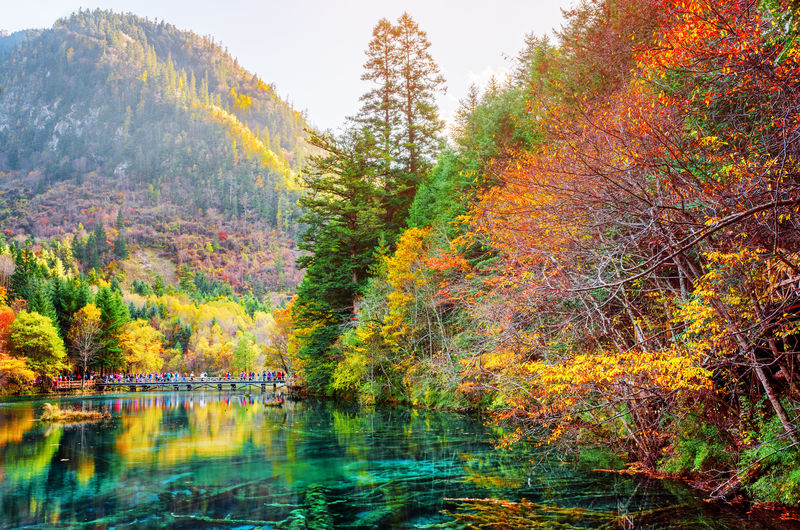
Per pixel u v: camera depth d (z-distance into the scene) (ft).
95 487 32.14
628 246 30.35
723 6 24.76
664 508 25.34
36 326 166.20
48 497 29.86
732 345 26.08
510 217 41.91
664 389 29.30
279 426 63.21
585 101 42.57
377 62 131.03
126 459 41.42
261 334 339.57
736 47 24.14
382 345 87.76
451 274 70.54
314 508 27.25
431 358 66.13
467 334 56.54
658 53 29.04
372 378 89.35
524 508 26.30
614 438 36.47
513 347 38.04
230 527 24.41
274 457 41.60
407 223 107.76
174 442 50.47
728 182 25.17
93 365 201.16
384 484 32.04
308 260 111.65
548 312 34.47
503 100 82.43
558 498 27.84
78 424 68.23
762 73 24.30
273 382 180.14
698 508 25.18
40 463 39.93
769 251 24.44
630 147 28.25
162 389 188.96
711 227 20.93
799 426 23.38
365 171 114.93
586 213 31.60
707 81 28.73
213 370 299.38
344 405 92.99
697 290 26.30
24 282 222.07
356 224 109.91
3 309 179.32
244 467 37.83
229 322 379.96
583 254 32.37
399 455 41.57
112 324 205.67
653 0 32.22
